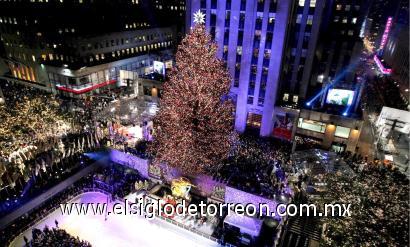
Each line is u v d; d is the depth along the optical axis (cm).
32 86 7256
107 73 7000
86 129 4294
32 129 3822
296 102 4903
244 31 4291
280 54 4212
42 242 2547
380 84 7981
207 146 3194
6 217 2769
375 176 2311
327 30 6025
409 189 2112
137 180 3625
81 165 3678
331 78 5853
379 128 4344
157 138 3556
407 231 1830
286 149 4131
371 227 1911
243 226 2655
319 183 2803
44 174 3419
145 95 5859
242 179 3234
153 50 8612
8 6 7162
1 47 7744
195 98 2967
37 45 6944
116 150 3859
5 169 3148
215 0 4322
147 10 9300
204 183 3278
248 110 4797
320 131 4425
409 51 7206
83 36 6444
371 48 12450
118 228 2933
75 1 6938
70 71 6266
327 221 2186
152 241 2781
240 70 4544
